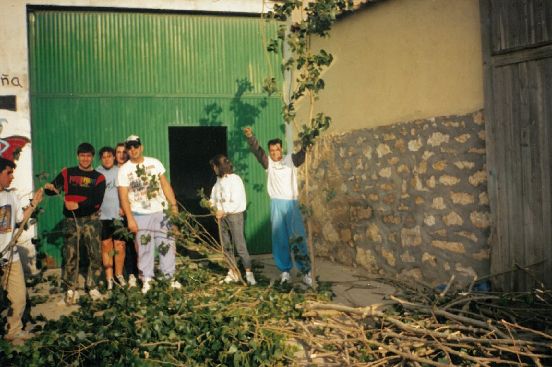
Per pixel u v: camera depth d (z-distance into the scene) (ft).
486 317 15.31
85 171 22.58
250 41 30.81
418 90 21.66
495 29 17.74
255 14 30.58
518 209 17.17
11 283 17.01
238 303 19.20
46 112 27.89
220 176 23.59
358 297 20.66
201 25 30.01
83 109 28.40
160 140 29.53
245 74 30.83
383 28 23.63
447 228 20.26
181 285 22.47
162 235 22.27
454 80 19.81
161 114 29.53
